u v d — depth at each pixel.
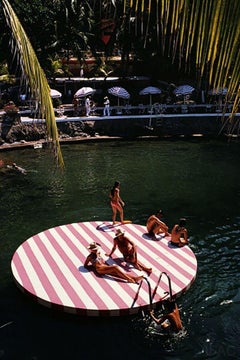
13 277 12.40
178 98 37.84
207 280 13.00
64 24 36.38
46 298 11.07
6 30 28.98
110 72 42.41
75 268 12.67
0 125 29.70
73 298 11.05
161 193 21.05
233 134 31.72
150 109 34.16
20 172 24.06
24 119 30.95
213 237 16.28
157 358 9.57
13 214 18.56
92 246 12.38
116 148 29.70
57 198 20.42
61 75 43.31
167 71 39.53
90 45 39.91
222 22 2.46
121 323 10.60
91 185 22.27
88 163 26.22
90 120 32.47
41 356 9.73
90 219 18.14
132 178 23.36
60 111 32.97
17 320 10.90
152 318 10.55
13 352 9.87
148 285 10.69
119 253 13.66
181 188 21.67
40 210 19.02
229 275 13.35
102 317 10.63
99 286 11.64
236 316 11.17
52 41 36.91
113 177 23.56
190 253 13.81
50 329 10.54
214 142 30.80
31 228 17.25
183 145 30.19
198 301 11.81
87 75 41.12
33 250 13.96
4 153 28.25
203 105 33.84
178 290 11.51
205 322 10.88
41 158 27.05
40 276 12.23
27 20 35.09
